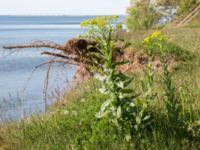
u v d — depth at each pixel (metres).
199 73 12.80
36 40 14.02
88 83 12.11
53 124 8.19
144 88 7.48
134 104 7.27
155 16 51.78
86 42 14.12
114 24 7.28
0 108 10.44
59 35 158.00
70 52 14.07
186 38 24.33
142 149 6.88
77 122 8.02
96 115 7.40
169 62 15.07
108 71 7.30
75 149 7.14
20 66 39.47
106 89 7.28
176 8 50.47
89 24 7.29
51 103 10.98
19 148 7.73
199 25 36.69
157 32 7.66
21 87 24.11
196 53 17.53
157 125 7.42
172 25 46.09
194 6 47.69
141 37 26.86
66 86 12.96
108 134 7.31
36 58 47.41
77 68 14.62
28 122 8.83
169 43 17.02
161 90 9.03
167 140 7.07
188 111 7.78
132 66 14.71
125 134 7.21
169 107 7.39
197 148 6.98
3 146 7.93
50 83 20.28
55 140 7.52
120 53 15.41
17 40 105.75
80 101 9.51
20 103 10.48
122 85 7.20
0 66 39.72
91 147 7.08
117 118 7.27
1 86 25.30
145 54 14.91
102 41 7.30
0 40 107.06
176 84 10.36
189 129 7.32
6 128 8.84
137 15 52.62
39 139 7.81
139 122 7.19
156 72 12.20
